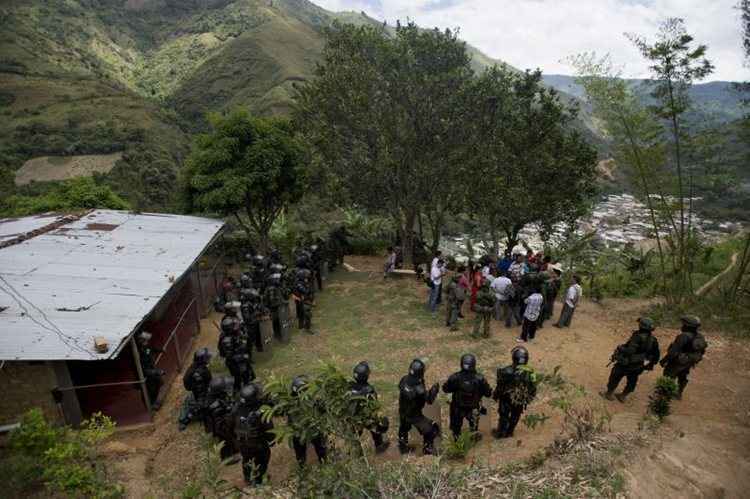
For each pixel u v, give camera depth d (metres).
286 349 12.27
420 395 6.86
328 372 5.80
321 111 18.22
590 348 11.46
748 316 12.25
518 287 12.70
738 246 19.36
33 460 6.61
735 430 7.23
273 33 193.00
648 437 6.64
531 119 19.88
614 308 14.19
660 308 13.42
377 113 16.64
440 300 14.78
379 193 18.38
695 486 5.46
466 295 12.81
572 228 22.64
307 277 13.34
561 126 20.77
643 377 9.91
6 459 6.83
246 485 6.79
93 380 10.45
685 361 8.30
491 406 8.67
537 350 11.36
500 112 17.50
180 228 15.67
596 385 9.64
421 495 5.21
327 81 17.38
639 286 15.79
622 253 19.53
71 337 8.32
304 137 19.00
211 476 6.06
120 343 8.23
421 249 21.05
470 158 17.16
